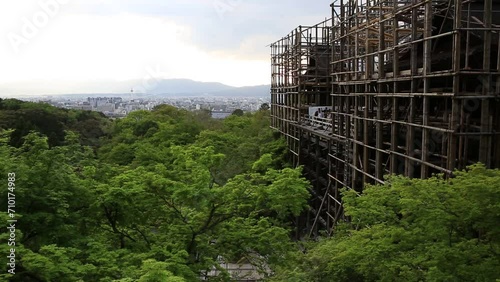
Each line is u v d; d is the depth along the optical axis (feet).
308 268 41.60
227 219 51.49
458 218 28.76
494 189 26.84
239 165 117.70
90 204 46.19
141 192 46.85
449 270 27.68
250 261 51.55
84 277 37.22
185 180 51.47
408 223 33.81
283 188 49.73
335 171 89.51
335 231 56.75
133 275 34.40
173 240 48.73
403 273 29.86
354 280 38.29
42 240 40.29
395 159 58.39
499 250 27.81
